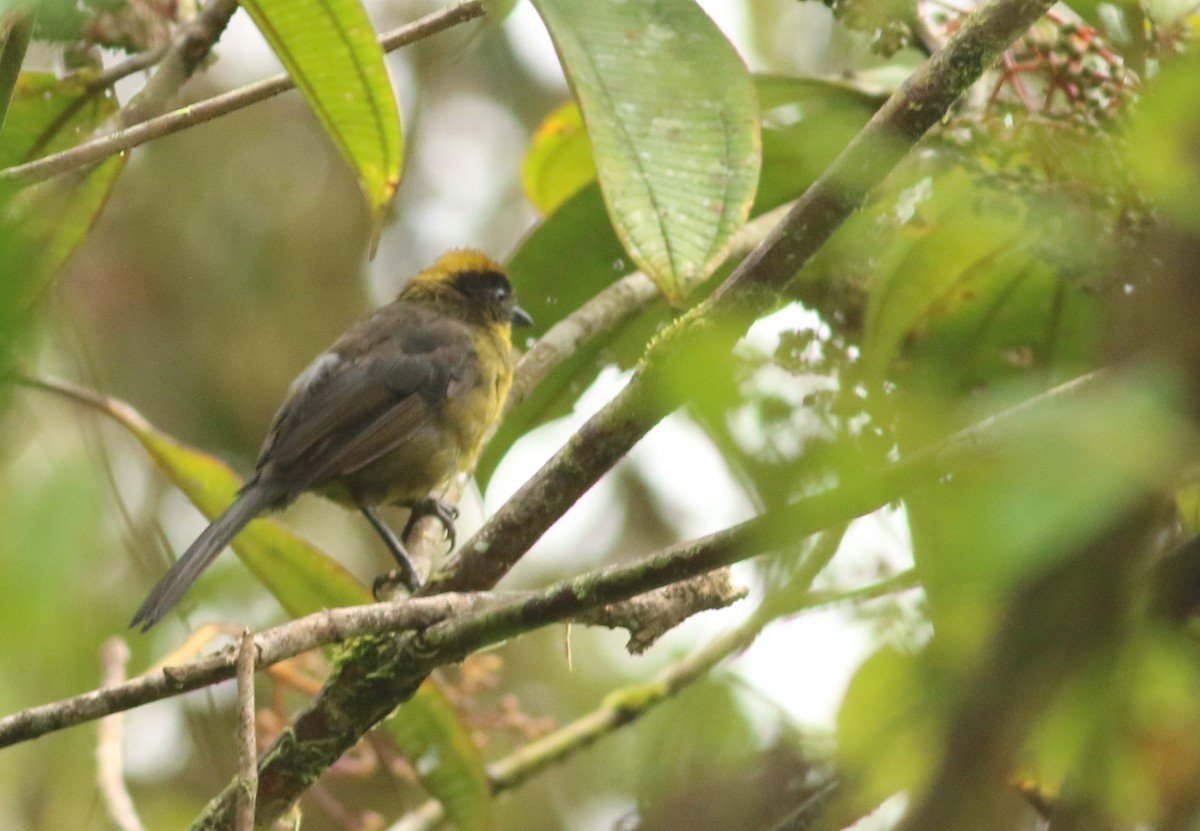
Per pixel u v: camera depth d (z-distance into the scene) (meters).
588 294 10.16
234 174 16.45
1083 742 3.57
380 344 11.89
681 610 6.68
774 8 13.27
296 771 6.85
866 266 7.59
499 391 12.23
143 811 13.01
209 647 10.66
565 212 9.54
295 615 8.94
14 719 5.62
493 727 9.59
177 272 15.94
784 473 3.39
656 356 6.14
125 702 5.67
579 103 5.57
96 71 7.74
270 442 11.50
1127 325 2.87
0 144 7.84
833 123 8.97
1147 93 3.26
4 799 12.22
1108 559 2.88
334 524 16.19
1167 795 3.52
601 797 13.38
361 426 11.46
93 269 15.42
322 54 5.81
